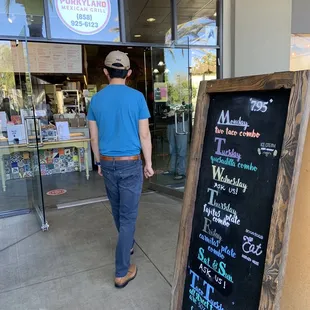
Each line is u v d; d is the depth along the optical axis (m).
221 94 1.36
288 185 1.01
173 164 4.11
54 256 2.45
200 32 4.01
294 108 1.00
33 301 1.89
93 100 1.98
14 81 4.18
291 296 1.27
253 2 3.99
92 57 8.55
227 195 1.29
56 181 4.97
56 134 5.05
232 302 1.24
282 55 4.27
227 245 1.28
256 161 1.17
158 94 4.29
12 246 2.63
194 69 4.01
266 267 1.07
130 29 3.70
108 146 1.92
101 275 2.16
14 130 4.09
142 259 2.37
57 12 3.31
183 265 1.49
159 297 1.91
